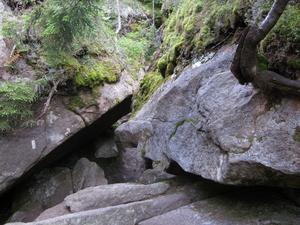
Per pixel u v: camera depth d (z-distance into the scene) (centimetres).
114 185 334
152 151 369
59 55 491
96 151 731
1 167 439
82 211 267
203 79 306
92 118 532
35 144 471
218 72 288
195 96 312
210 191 325
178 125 324
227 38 317
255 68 206
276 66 217
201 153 276
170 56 436
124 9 856
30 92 450
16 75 478
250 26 192
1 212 533
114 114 653
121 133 441
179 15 473
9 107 434
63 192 545
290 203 266
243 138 220
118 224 261
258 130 213
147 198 320
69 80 517
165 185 342
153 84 478
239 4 290
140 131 399
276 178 206
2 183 437
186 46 393
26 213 500
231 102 246
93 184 561
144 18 889
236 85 252
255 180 220
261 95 223
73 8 385
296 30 208
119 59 640
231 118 237
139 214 280
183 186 342
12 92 431
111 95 559
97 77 546
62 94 517
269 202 272
